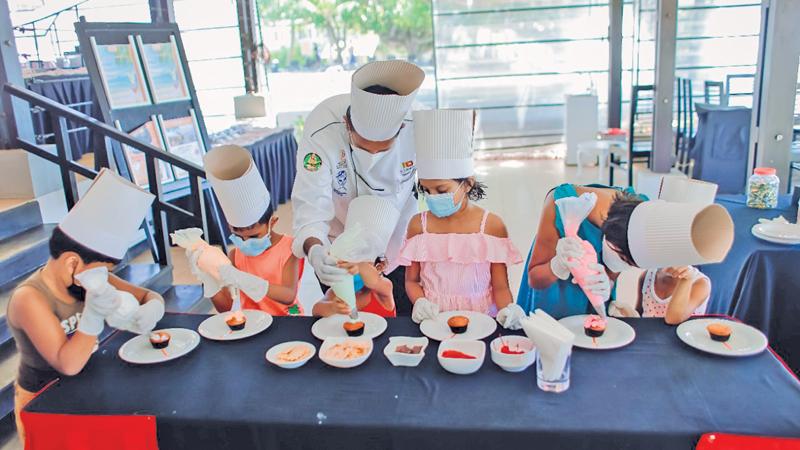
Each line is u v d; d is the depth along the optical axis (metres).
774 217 2.94
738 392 1.41
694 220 1.56
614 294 2.07
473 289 2.02
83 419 1.44
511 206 6.25
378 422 1.35
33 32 7.96
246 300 2.21
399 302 2.44
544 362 1.43
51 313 1.66
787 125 3.68
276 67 9.51
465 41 8.99
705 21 5.14
